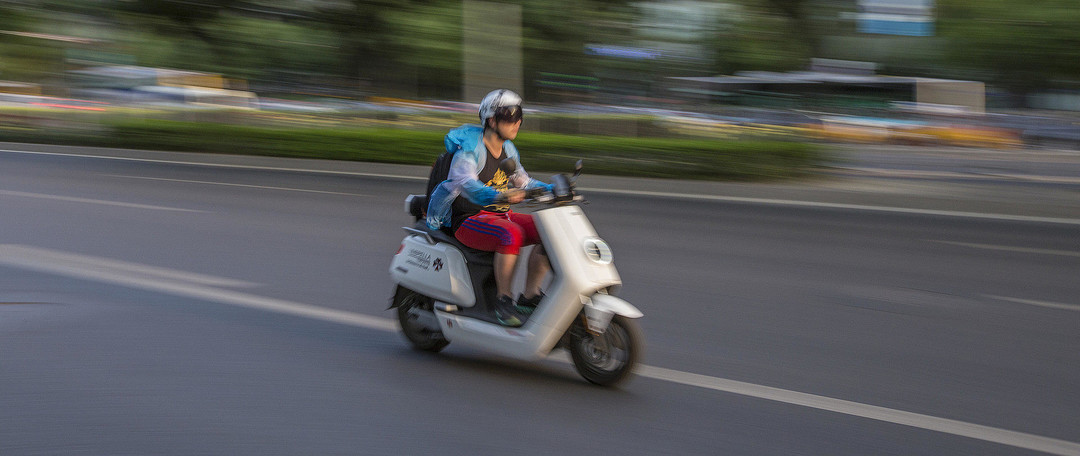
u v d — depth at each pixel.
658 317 6.53
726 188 14.28
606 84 32.31
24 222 10.10
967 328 6.33
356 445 4.10
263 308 6.51
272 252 8.63
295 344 5.63
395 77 33.31
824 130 25.06
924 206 12.79
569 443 4.17
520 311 5.10
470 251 5.24
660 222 11.15
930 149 23.47
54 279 7.26
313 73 34.47
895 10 38.81
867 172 16.86
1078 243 9.97
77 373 4.98
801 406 4.70
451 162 5.14
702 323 6.36
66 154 19.67
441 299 5.33
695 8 36.12
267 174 16.38
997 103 29.34
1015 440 4.31
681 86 29.55
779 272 8.16
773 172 15.20
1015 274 8.24
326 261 8.23
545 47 32.47
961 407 4.75
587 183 15.47
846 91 26.95
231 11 36.41
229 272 7.70
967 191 13.74
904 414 4.62
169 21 36.97
